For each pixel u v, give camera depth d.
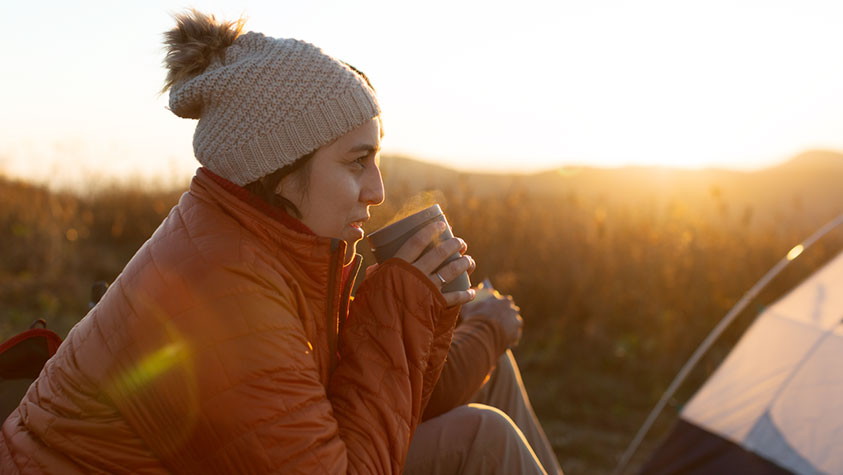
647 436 4.64
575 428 4.75
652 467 3.36
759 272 6.55
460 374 1.82
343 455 1.27
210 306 1.23
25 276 6.93
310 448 1.22
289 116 1.33
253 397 1.20
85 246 8.03
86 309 6.59
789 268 6.50
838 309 3.01
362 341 1.42
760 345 3.25
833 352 2.89
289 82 1.33
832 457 2.64
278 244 1.35
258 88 1.33
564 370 5.61
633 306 6.37
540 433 2.24
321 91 1.34
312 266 1.37
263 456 1.20
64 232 8.06
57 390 1.32
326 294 1.40
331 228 1.42
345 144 1.39
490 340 1.91
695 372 5.46
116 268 7.69
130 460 1.27
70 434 1.28
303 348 1.29
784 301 3.32
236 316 1.22
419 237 1.50
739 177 28.42
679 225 7.68
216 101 1.35
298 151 1.34
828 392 2.81
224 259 1.26
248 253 1.29
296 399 1.23
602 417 4.91
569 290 6.52
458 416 1.70
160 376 1.22
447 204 7.44
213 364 1.20
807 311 3.14
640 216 7.81
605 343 5.89
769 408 2.99
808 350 2.99
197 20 1.42
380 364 1.40
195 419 1.21
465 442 1.67
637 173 17.22
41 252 7.30
